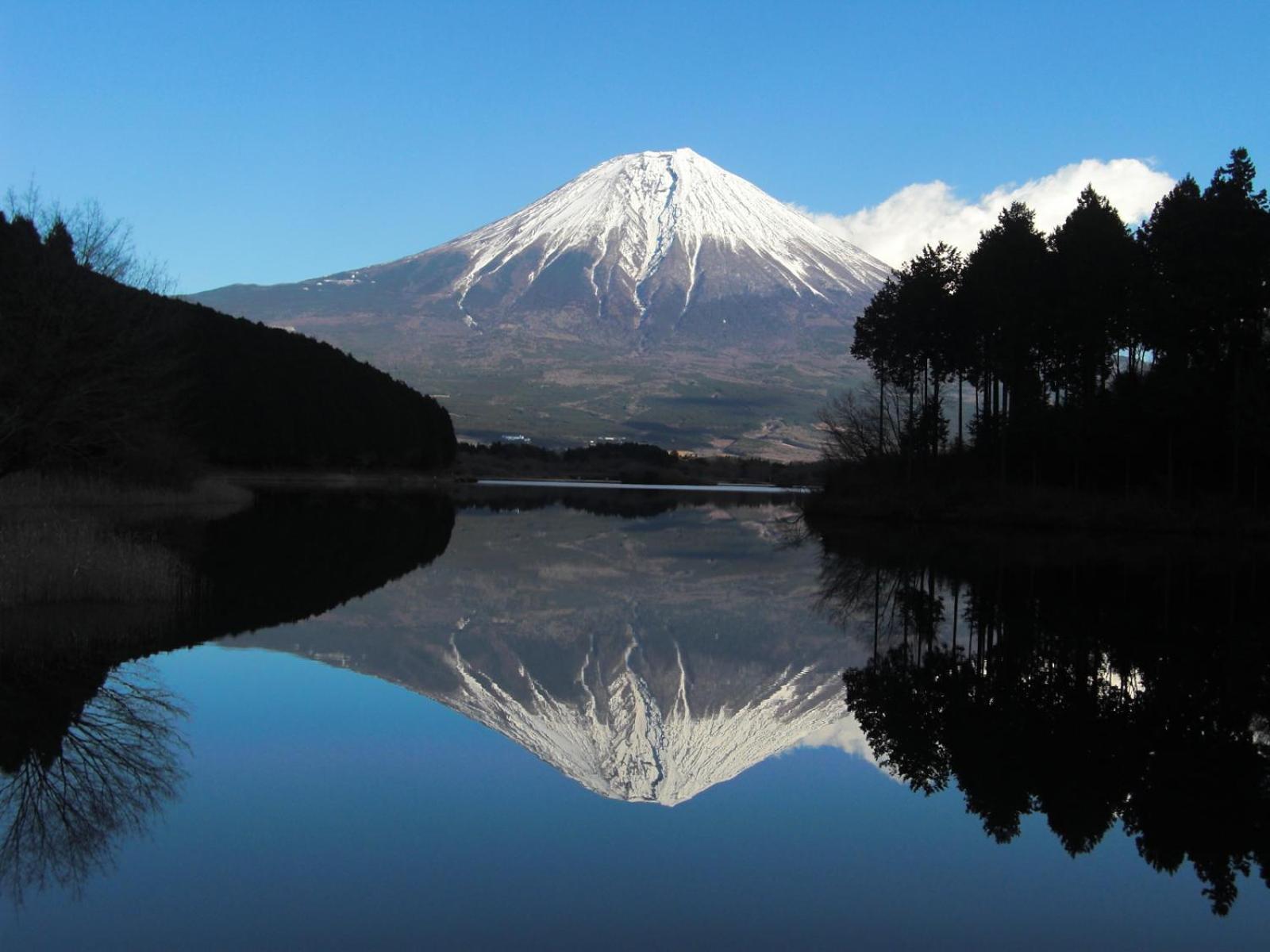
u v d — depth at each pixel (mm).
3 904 7262
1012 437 50312
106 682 13883
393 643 17375
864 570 29906
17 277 30484
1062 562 31891
